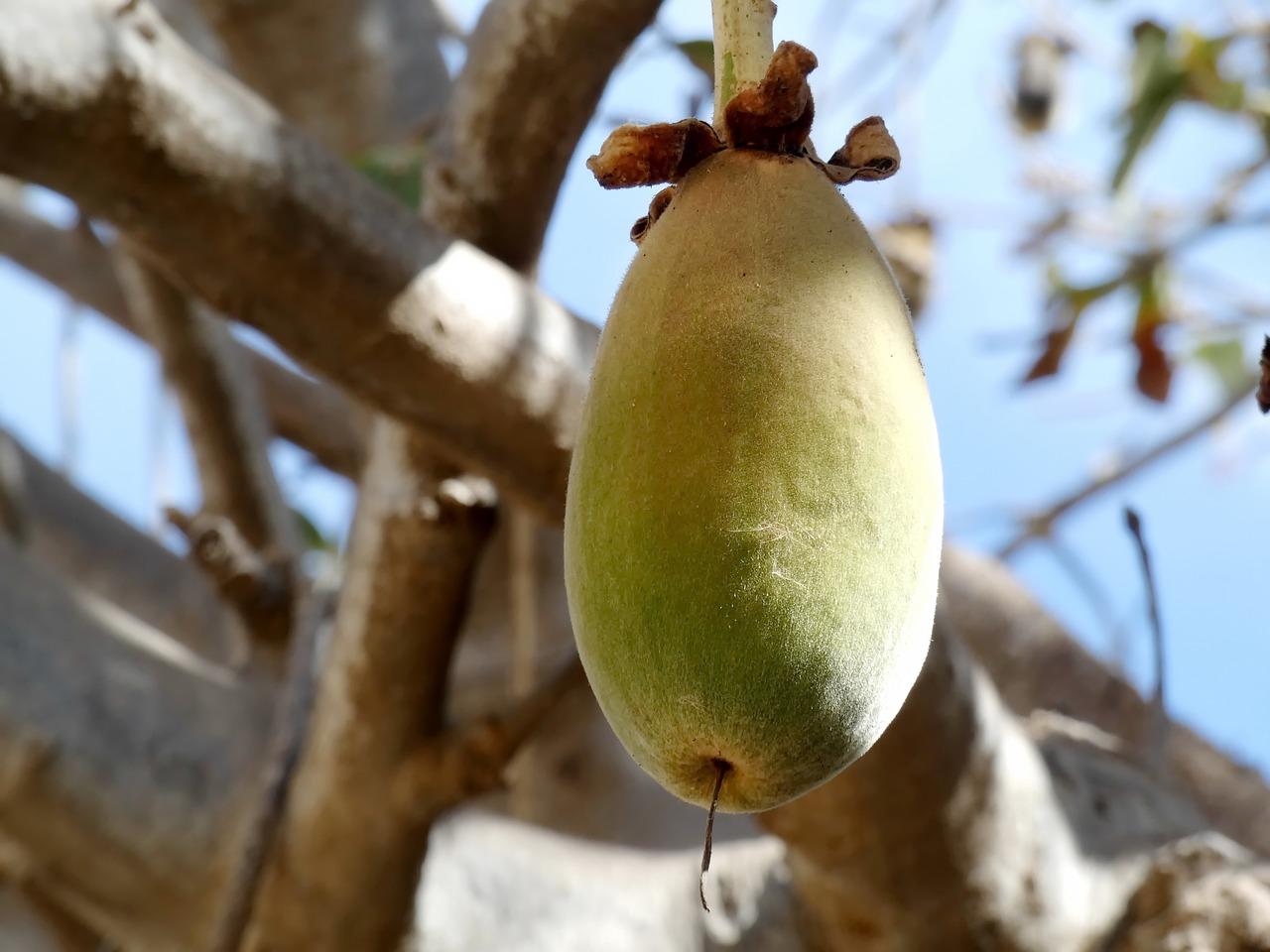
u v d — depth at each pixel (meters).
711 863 0.84
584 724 1.00
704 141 0.47
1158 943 0.75
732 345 0.40
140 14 0.57
